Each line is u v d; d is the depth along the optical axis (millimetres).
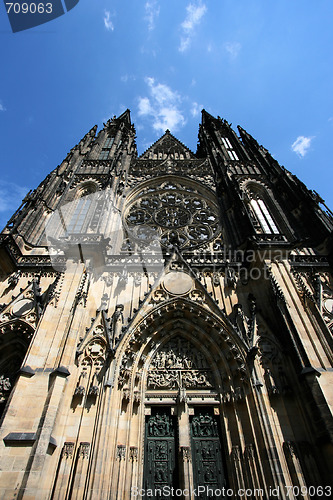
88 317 28734
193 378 27031
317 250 39344
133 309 29578
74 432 21234
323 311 29391
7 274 33688
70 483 19125
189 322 29969
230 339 26953
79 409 22391
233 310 29609
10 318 28578
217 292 31688
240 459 21906
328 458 19625
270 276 30016
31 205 41000
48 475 18938
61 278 29625
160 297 30391
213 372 27312
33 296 30516
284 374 24781
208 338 28656
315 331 25922
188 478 21344
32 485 16953
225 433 23719
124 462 20859
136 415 24234
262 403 22750
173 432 24594
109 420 21609
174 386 26406
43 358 23453
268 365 25562
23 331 28078
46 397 21172
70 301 27609
